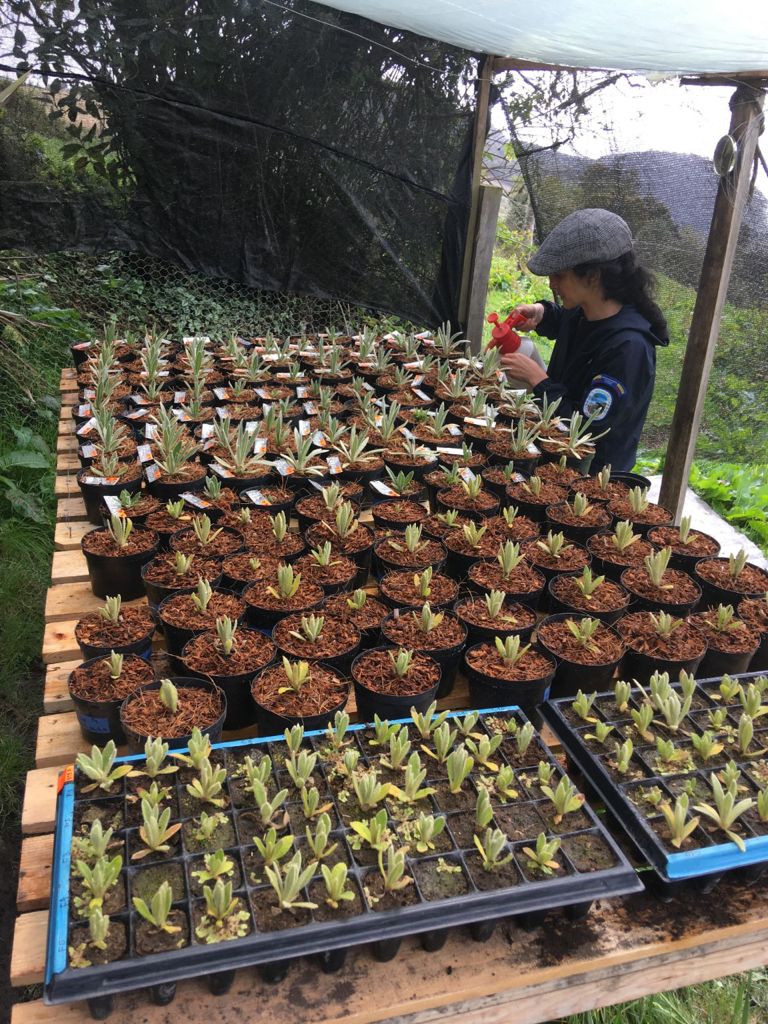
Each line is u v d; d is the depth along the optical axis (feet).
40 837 4.95
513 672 5.96
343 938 3.94
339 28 12.42
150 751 4.74
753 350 14.28
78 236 12.78
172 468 8.87
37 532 12.33
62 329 15.97
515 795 4.87
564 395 11.14
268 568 7.25
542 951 4.28
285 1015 3.85
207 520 7.58
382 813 4.43
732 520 15.07
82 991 3.62
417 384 12.53
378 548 7.77
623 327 10.07
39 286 15.98
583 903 4.40
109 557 7.06
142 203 12.86
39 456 13.30
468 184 14.32
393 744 4.98
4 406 14.55
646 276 10.16
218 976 3.84
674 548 8.25
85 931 3.87
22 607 10.82
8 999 6.62
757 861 4.60
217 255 13.57
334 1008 3.90
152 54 11.93
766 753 5.49
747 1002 6.51
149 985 3.68
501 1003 4.22
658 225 12.66
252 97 12.56
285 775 4.92
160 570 7.12
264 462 9.06
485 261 14.93
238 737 5.99
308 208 13.62
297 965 4.11
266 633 6.70
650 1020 6.59
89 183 12.51
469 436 10.76
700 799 4.99
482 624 6.55
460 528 8.34
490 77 13.64
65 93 11.84
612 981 4.44
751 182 11.21
